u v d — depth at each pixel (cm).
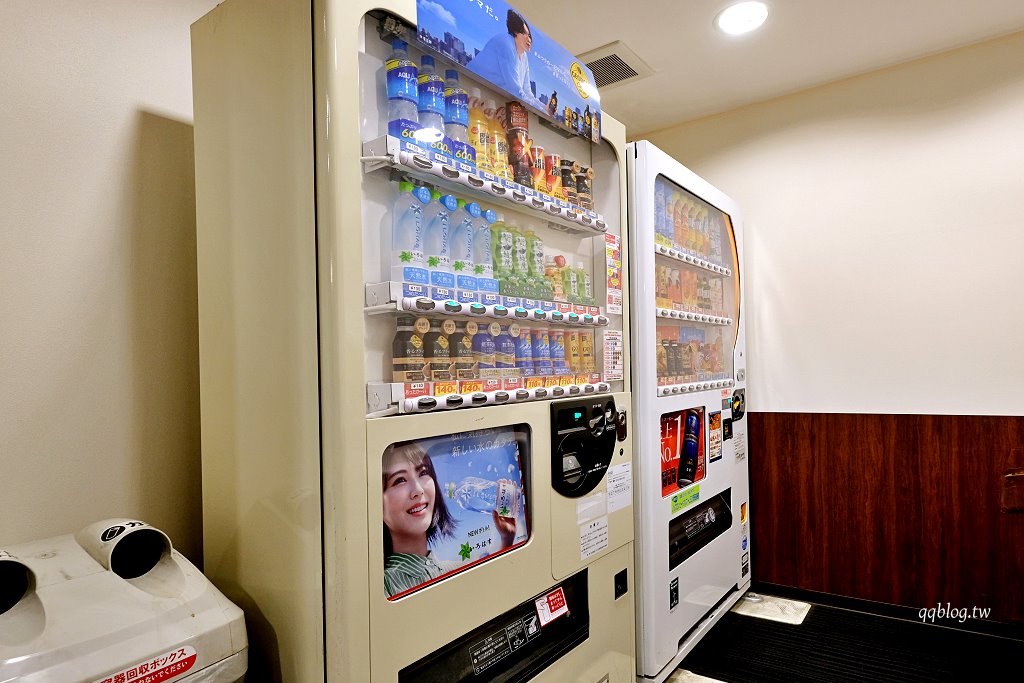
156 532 118
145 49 151
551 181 174
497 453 143
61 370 135
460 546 131
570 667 158
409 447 123
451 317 135
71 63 138
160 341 152
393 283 114
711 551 252
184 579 113
